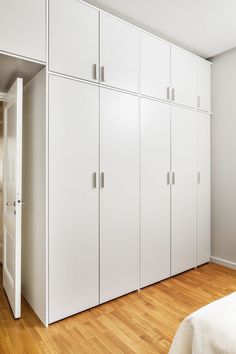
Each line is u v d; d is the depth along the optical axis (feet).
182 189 9.59
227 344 3.20
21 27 5.77
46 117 6.19
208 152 10.70
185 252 9.77
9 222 7.36
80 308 6.89
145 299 7.68
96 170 7.10
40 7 6.04
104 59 7.20
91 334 6.00
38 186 6.60
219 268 10.23
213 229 10.82
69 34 6.52
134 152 7.98
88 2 7.24
